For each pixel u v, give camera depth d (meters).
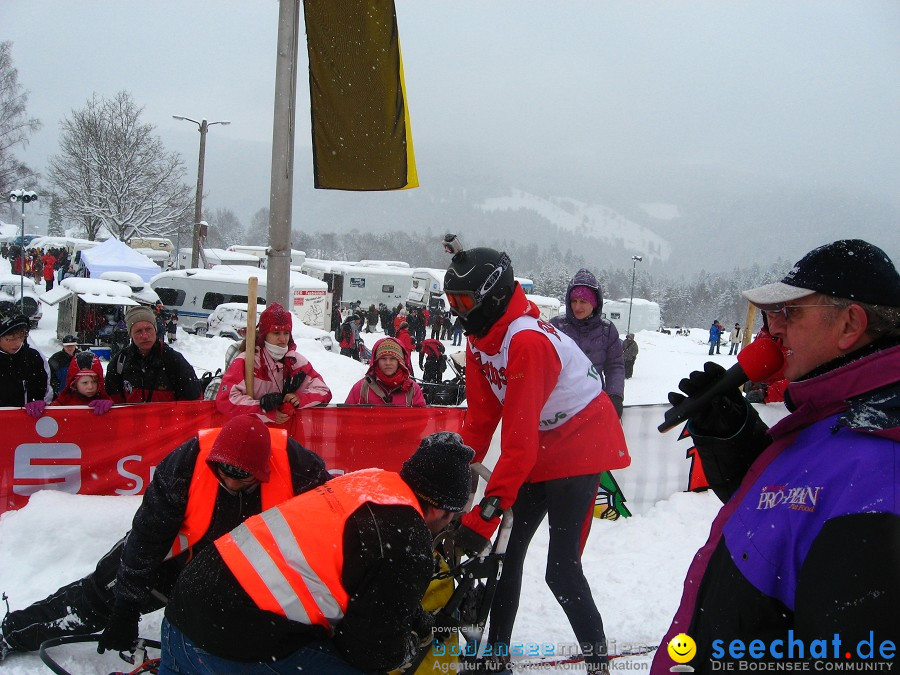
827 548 1.04
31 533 3.48
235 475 2.29
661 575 3.80
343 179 6.92
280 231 7.02
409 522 1.89
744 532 1.27
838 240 1.26
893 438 1.08
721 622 1.27
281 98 6.87
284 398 3.93
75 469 3.99
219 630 1.79
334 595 1.81
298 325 17.92
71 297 15.58
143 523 2.34
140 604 2.47
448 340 28.91
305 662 1.83
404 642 1.91
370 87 6.75
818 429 1.24
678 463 5.07
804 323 1.26
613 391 4.43
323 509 1.89
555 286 79.88
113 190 37.75
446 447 2.05
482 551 2.52
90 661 2.73
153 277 23.44
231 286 23.53
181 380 4.36
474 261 2.50
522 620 3.29
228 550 1.88
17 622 2.71
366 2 6.60
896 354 1.14
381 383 4.69
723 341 39.53
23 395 4.25
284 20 6.78
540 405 2.47
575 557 2.72
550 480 2.73
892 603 0.95
